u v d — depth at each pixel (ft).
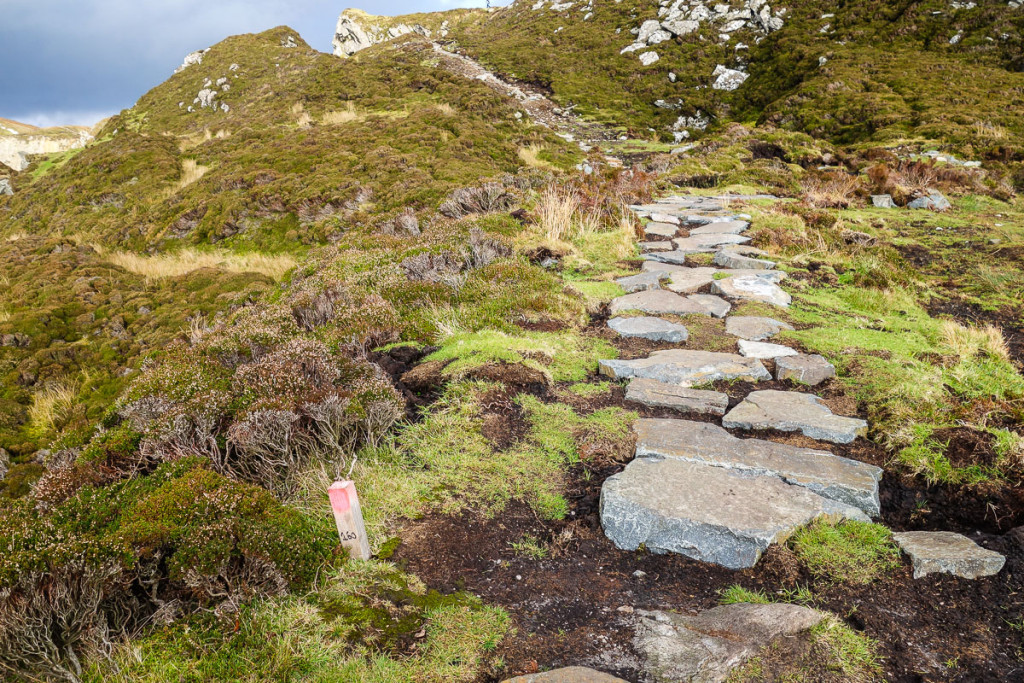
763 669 7.00
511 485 11.68
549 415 14.15
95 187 78.38
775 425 13.11
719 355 17.04
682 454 11.75
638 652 7.52
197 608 8.56
